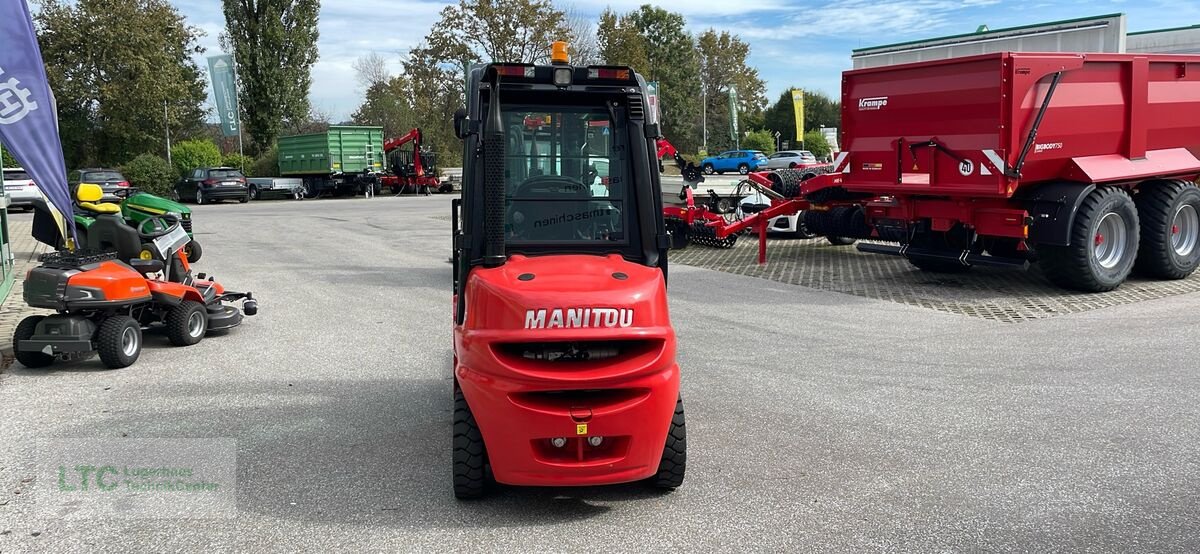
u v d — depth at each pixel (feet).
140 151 130.31
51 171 26.63
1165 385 21.04
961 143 33.83
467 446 14.30
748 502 14.78
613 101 15.97
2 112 25.98
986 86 32.35
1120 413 19.11
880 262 44.65
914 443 17.58
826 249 50.60
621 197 16.03
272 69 151.33
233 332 29.09
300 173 126.62
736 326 29.40
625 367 13.44
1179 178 37.81
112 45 120.16
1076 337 26.50
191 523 14.05
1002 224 34.09
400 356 25.53
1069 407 19.65
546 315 13.21
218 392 21.77
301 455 17.20
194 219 80.28
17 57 26.13
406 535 13.61
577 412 13.29
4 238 36.60
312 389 21.99
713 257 48.03
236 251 52.95
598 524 13.97
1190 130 37.73
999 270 40.81
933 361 24.16
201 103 149.38
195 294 27.07
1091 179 33.19
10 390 22.04
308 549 13.12
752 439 17.97
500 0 158.40
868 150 38.14
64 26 117.19
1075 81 33.27
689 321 30.35
